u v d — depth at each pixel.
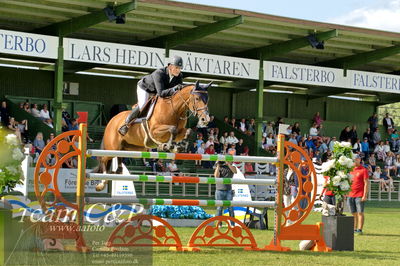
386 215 21.22
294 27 25.62
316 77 28.06
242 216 15.81
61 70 23.06
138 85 11.65
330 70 28.39
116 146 12.08
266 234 14.09
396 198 30.66
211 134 27.81
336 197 11.88
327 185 11.96
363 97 37.25
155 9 23.45
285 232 11.45
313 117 35.12
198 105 10.79
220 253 10.68
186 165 26.56
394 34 26.64
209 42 27.86
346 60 29.59
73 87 29.36
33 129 24.48
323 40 25.94
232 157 11.06
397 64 32.31
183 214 14.99
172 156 10.71
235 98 33.28
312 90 34.44
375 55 28.72
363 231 15.38
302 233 11.52
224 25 24.14
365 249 11.88
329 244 11.64
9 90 28.06
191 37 24.95
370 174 30.14
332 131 35.22
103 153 10.35
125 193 14.78
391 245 12.54
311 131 32.69
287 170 16.42
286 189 15.98
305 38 26.28
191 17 23.97
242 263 9.62
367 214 21.50
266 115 34.31
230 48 28.61
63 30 23.30
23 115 25.08
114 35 26.94
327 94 34.31
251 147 28.69
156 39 26.08
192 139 28.27
